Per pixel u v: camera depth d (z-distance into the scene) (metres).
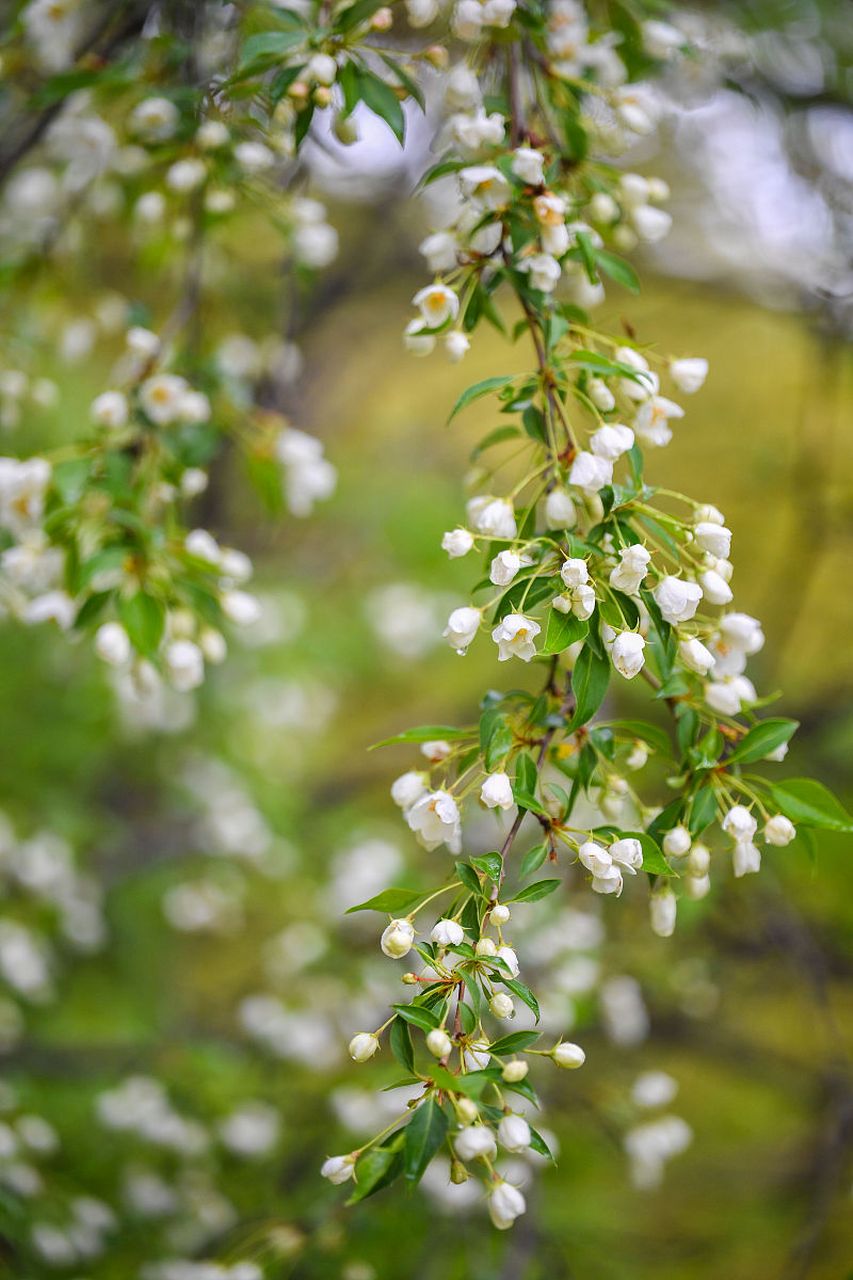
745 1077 2.85
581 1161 2.29
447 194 2.64
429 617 3.08
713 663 1.22
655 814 1.26
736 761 1.23
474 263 1.30
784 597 2.97
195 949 3.13
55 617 1.45
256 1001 2.33
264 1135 2.20
